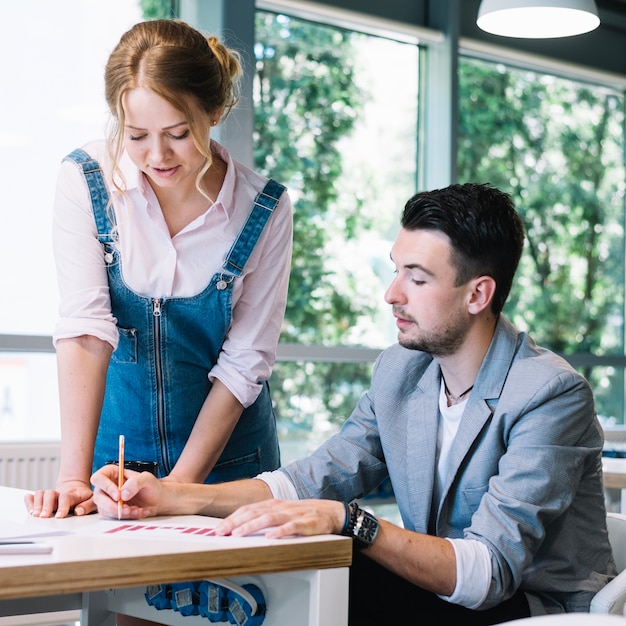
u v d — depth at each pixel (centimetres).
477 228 155
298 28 439
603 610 144
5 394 364
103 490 146
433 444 165
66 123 371
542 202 512
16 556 107
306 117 439
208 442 191
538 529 149
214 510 157
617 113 544
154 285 188
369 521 140
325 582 123
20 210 361
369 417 178
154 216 184
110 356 183
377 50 464
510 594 149
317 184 441
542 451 152
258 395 207
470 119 490
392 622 160
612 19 543
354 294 449
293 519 132
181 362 195
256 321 197
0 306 357
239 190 192
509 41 502
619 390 539
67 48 371
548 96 518
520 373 157
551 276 514
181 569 111
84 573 105
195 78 164
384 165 464
